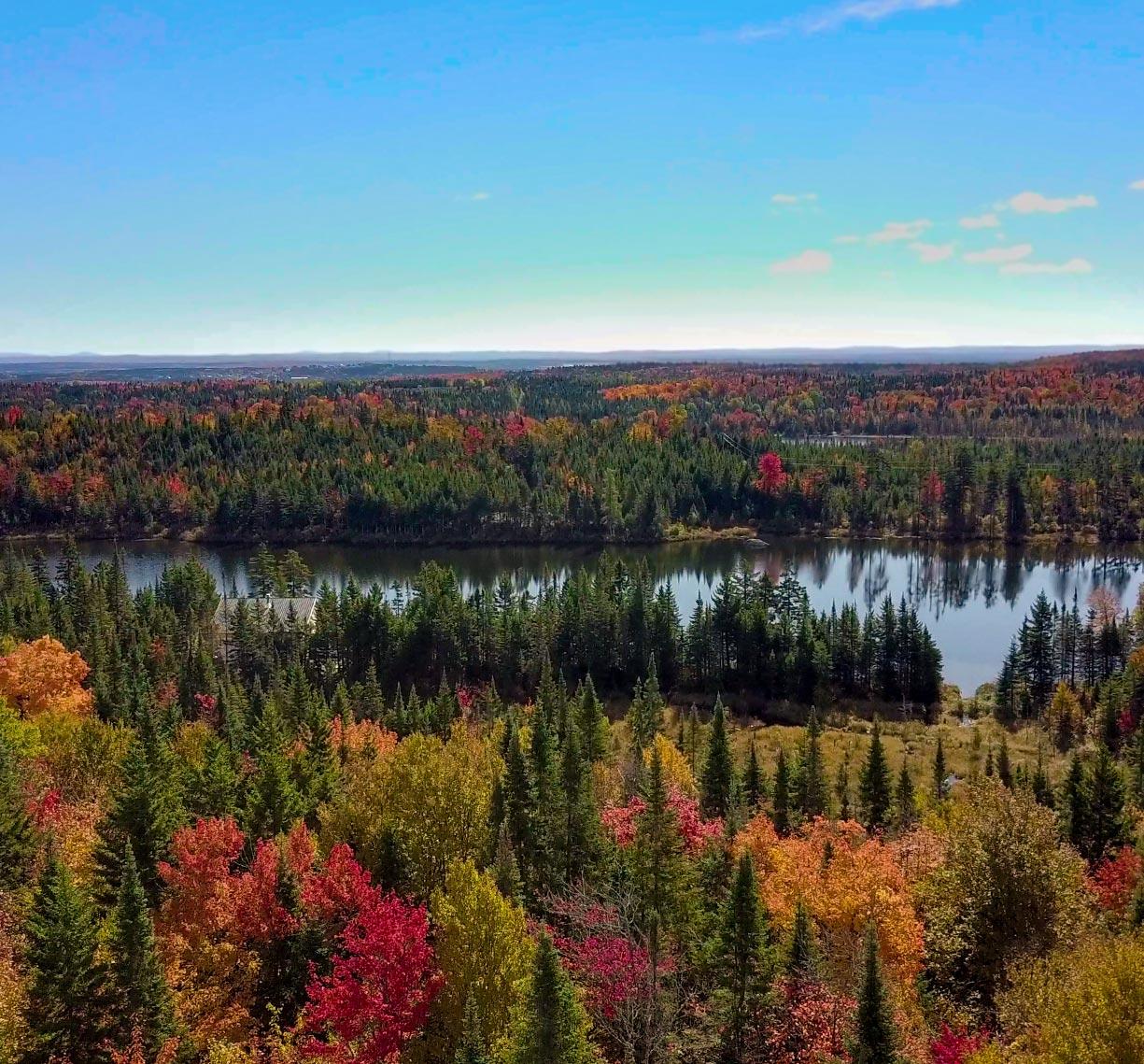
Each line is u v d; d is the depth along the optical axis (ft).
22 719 260.62
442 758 176.96
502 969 120.06
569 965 132.05
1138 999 100.68
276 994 135.85
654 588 599.57
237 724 271.28
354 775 218.59
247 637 426.51
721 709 263.70
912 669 421.59
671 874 158.51
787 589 503.20
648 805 167.73
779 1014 125.70
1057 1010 106.32
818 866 156.04
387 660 451.94
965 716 408.46
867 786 248.32
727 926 126.00
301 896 143.23
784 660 432.66
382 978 121.60
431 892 148.97
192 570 522.47
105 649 363.56
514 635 452.76
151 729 214.90
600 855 174.19
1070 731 371.15
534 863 174.09
